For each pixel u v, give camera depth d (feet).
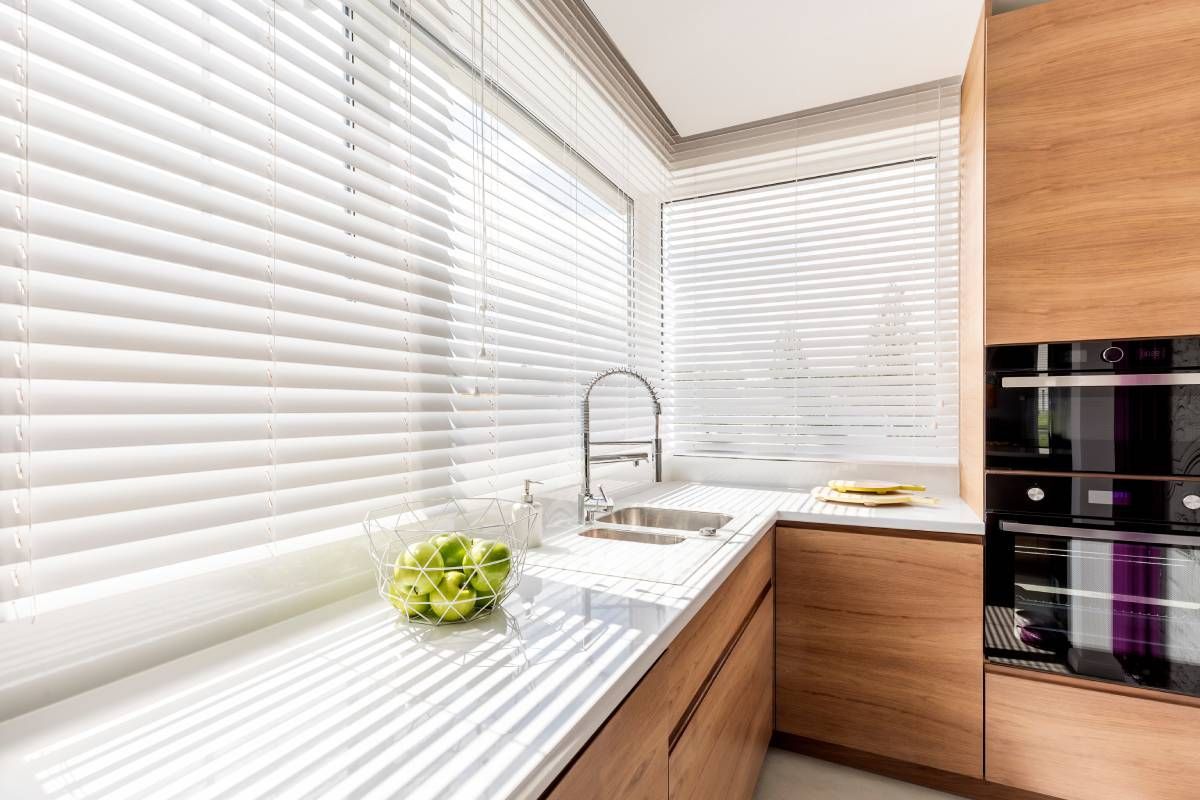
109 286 2.69
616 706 2.73
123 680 2.66
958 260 7.86
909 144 8.30
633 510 7.18
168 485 2.86
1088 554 5.74
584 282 7.16
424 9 4.67
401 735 2.15
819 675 6.79
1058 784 5.75
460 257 5.20
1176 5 5.42
